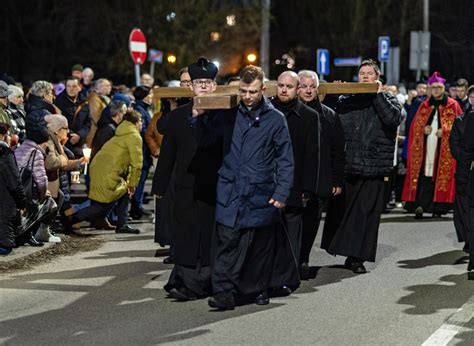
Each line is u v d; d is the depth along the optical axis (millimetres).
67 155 13891
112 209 14312
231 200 8969
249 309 9211
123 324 8609
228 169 9016
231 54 36219
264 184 9008
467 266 11508
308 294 9922
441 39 42844
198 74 9523
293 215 10141
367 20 43250
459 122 12828
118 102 14266
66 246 12609
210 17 34594
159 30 34406
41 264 11406
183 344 7973
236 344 7984
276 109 9164
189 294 9539
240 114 9062
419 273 11133
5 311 9078
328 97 11781
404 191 16359
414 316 9023
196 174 9320
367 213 10992
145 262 11641
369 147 10938
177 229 9406
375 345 8016
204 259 9383
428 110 16125
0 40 38312
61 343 8000
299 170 10023
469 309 9336
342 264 11664
